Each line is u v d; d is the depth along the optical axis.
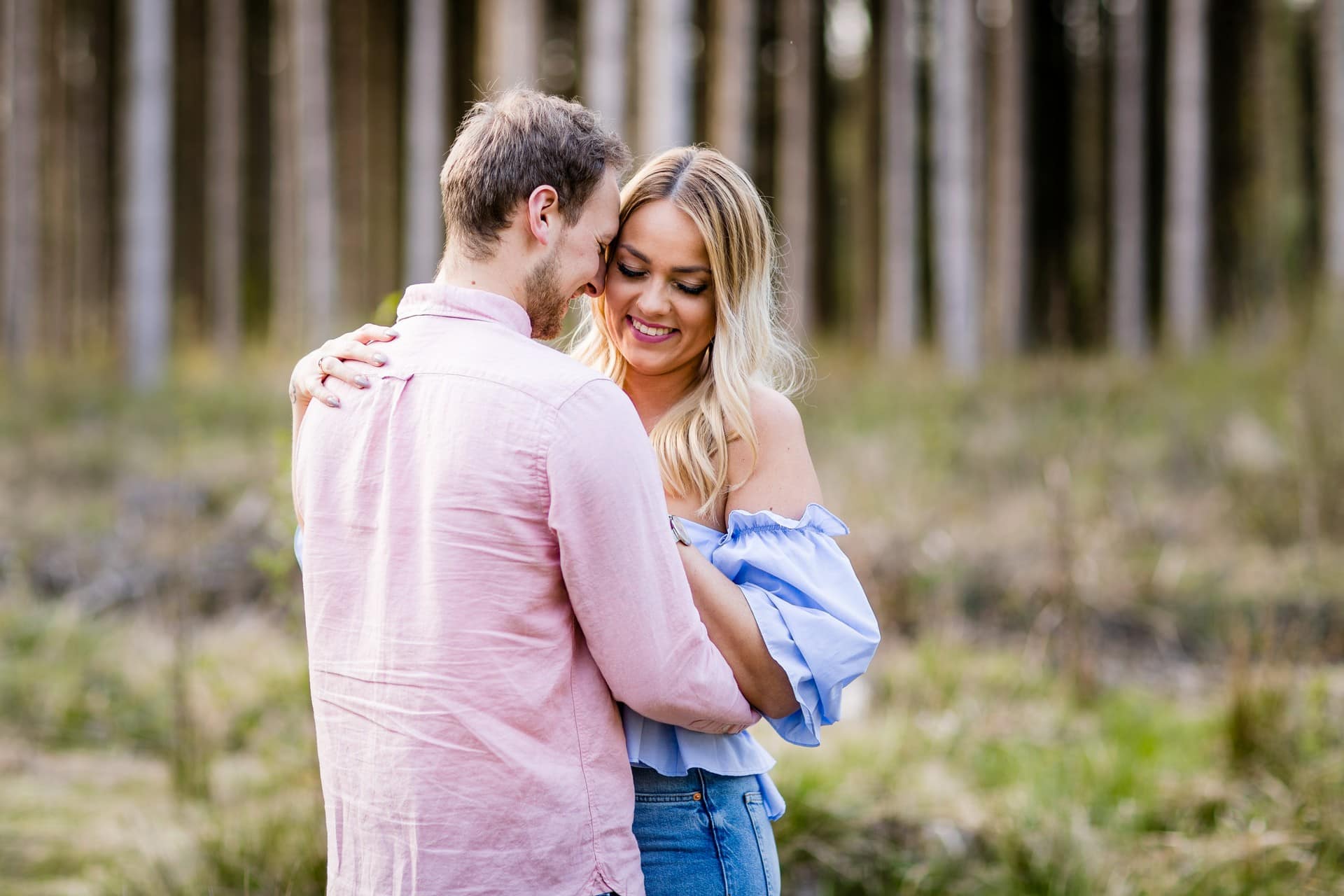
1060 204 15.29
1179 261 11.85
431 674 1.42
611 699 1.52
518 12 10.20
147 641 4.81
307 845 3.03
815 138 15.12
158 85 11.25
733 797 1.66
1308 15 14.41
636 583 1.43
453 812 1.41
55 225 14.34
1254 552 5.60
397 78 15.55
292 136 12.45
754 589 1.60
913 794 3.52
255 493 6.59
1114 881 2.99
